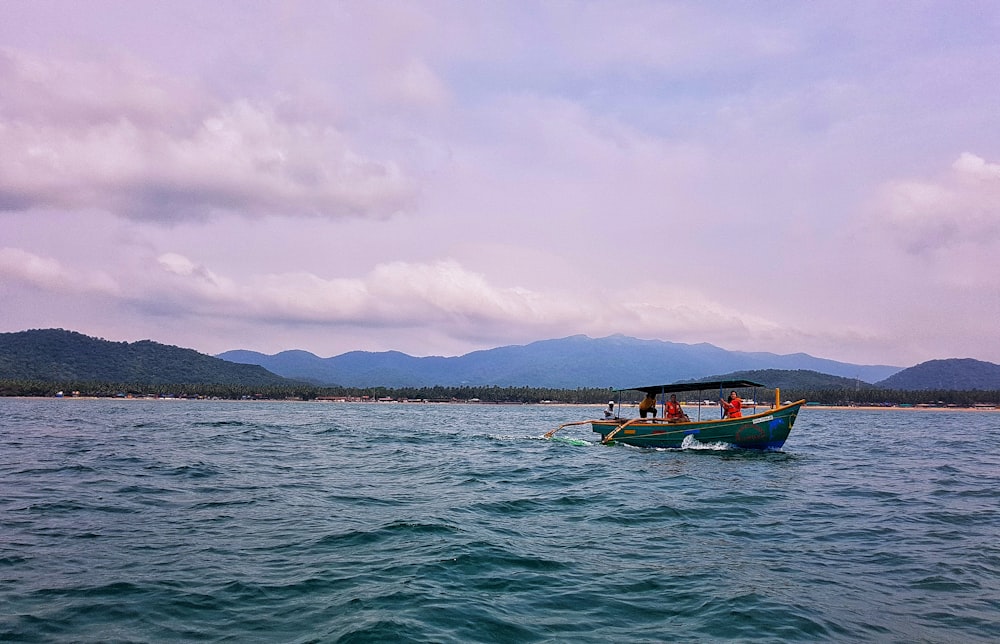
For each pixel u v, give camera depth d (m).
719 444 28.34
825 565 10.09
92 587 8.49
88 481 17.77
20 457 23.62
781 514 14.13
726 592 8.67
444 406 154.88
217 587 8.52
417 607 7.80
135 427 43.00
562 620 7.62
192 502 14.72
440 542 10.98
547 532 12.12
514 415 90.38
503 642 6.94
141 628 7.15
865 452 30.30
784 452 27.69
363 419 67.12
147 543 10.84
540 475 20.27
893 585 9.10
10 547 10.52
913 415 103.94
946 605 8.29
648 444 29.98
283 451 27.39
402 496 15.90
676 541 11.54
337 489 16.92
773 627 7.46
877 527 12.86
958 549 11.11
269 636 6.94
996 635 7.33
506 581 9.00
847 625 7.57
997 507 15.21
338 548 10.56
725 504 15.23
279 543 10.88
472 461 24.22
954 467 24.00
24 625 7.18
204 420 54.88
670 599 8.38
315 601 8.02
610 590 8.71
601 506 14.82
